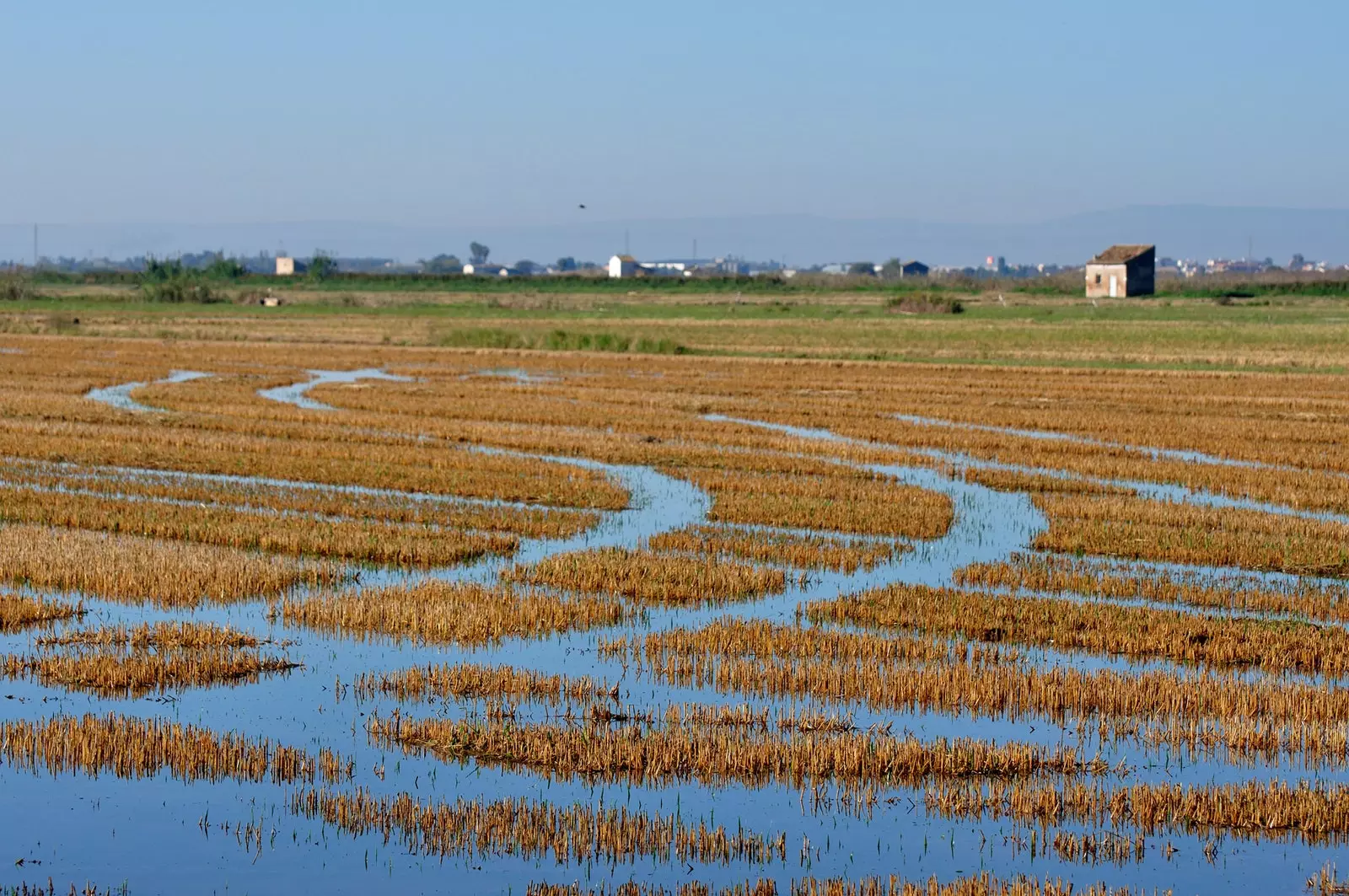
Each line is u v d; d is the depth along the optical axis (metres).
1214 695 28.64
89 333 154.62
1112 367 115.56
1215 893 20.67
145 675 29.95
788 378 105.38
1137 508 50.50
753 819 23.14
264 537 43.75
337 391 91.06
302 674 30.86
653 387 97.94
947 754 25.36
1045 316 186.00
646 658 32.09
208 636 32.88
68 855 21.59
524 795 24.12
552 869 21.16
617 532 47.81
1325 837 22.53
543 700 28.97
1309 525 47.81
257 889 20.42
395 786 24.48
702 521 49.72
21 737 25.64
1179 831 22.70
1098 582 39.22
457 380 102.38
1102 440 71.62
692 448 66.62
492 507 51.03
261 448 65.06
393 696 29.25
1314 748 26.11
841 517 49.00
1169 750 26.42
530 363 118.38
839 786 24.58
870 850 21.95
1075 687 28.97
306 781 24.53
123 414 77.25
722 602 37.88
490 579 40.09
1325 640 33.34
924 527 47.53
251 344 139.50
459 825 22.52
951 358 124.62
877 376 107.12
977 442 69.25
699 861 21.50
